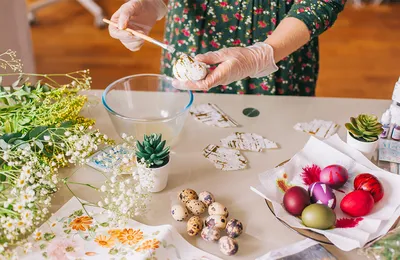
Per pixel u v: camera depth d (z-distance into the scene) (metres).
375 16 3.50
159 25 3.29
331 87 2.77
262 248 0.92
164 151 1.00
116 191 0.99
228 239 0.90
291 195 0.95
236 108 1.31
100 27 3.23
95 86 2.69
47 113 1.04
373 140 1.09
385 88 2.79
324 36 3.25
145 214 0.98
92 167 1.09
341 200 1.00
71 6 3.47
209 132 1.22
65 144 1.04
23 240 0.85
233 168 1.11
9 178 0.93
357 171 1.06
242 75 1.14
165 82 1.25
